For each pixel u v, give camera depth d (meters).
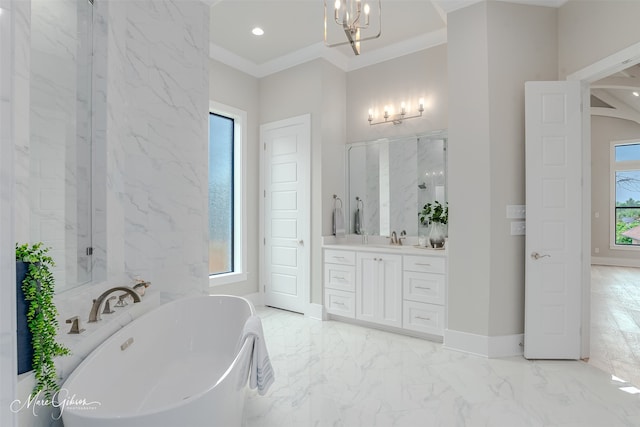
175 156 2.73
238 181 4.29
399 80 3.97
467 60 2.93
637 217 7.45
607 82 4.99
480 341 2.85
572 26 2.81
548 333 2.76
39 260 1.28
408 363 2.72
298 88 4.16
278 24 3.51
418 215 3.81
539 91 2.78
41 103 1.69
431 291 3.18
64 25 1.87
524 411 2.04
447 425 1.92
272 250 4.39
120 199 2.34
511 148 2.85
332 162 4.12
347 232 4.29
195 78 2.88
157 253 2.60
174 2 2.73
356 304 3.67
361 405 2.12
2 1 0.82
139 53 2.50
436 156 3.71
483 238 2.85
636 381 2.40
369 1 3.12
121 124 2.36
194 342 2.47
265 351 1.75
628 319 3.72
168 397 1.93
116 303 2.17
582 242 2.79
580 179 2.76
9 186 0.82
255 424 1.92
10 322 0.81
